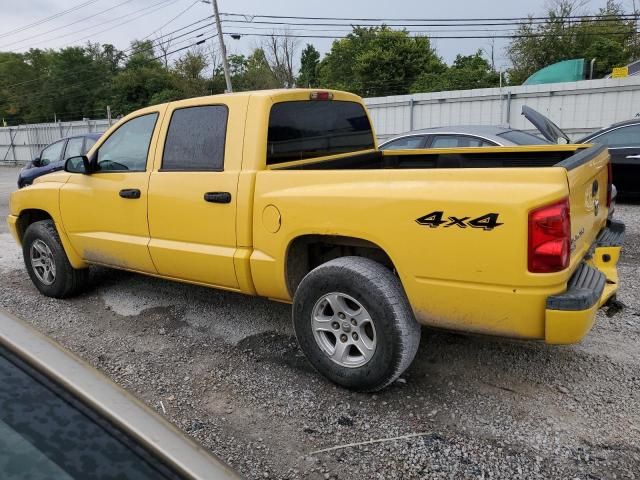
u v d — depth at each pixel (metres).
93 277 5.99
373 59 47.94
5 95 66.50
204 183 3.91
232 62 63.09
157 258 4.34
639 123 9.18
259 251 3.71
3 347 1.43
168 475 1.19
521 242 2.73
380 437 2.98
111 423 1.26
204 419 3.21
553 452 2.80
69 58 61.62
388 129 19.34
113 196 4.57
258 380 3.65
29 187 5.43
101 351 4.15
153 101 52.78
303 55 68.50
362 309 3.24
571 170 2.87
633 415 3.09
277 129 3.91
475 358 3.81
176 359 3.99
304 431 3.06
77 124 31.41
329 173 3.36
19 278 6.21
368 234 3.17
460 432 3.00
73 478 1.13
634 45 39.16
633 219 8.21
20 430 1.22
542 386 3.43
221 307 4.98
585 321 2.75
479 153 4.86
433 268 2.98
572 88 15.70
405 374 3.64
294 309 3.53
